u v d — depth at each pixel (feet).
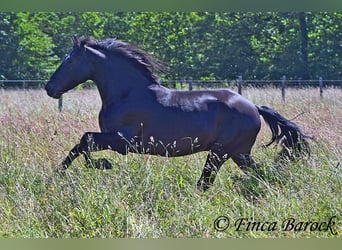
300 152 40.01
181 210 32.71
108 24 135.03
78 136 45.60
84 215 31.40
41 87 114.93
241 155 39.93
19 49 131.75
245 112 39.83
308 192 34.78
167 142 38.68
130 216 31.53
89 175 35.47
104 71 39.24
